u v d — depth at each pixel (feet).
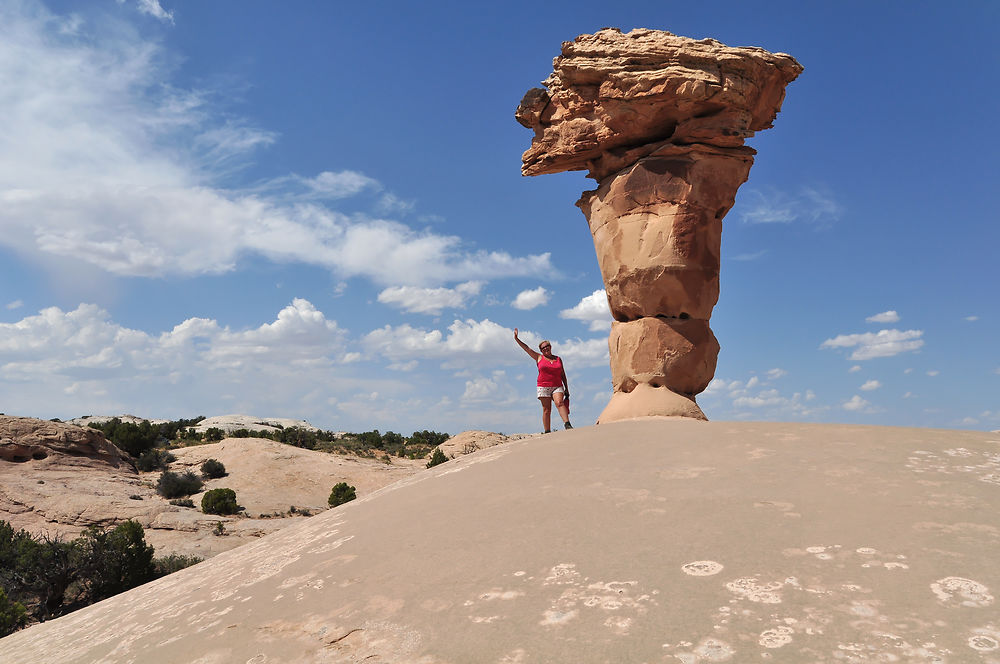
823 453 18.35
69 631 18.40
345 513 22.75
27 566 67.05
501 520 16.10
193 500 113.60
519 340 38.86
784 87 47.39
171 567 76.84
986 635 8.55
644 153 45.47
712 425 24.26
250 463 137.18
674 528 13.70
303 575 15.47
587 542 13.62
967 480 15.03
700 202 43.47
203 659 11.90
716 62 43.16
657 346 43.16
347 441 200.64
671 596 10.67
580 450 22.68
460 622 11.00
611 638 9.65
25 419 112.16
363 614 12.15
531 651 9.66
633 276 44.34
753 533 12.90
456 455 171.01
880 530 12.35
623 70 43.96
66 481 104.12
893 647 8.54
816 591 10.23
